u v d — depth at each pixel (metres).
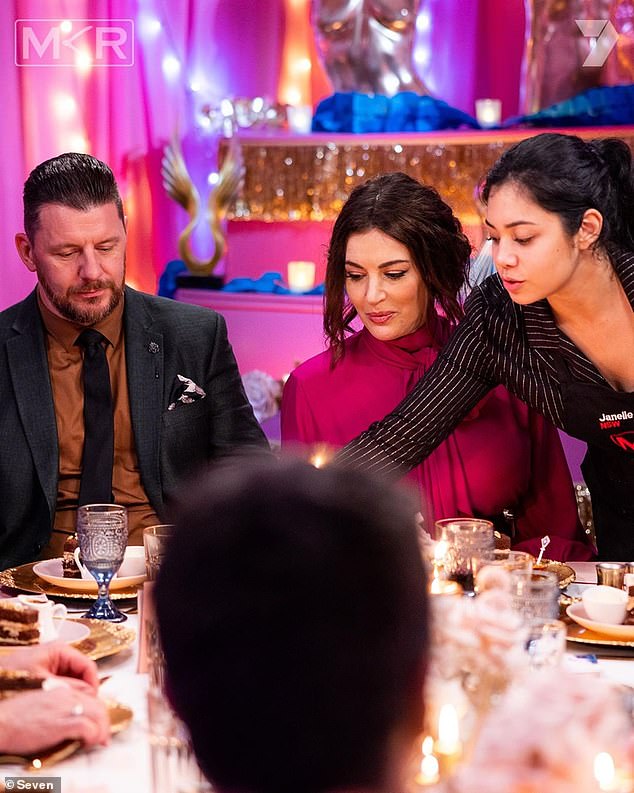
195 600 0.57
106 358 2.53
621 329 2.19
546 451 2.60
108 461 2.47
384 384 2.65
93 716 1.28
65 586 1.98
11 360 2.50
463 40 4.72
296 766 0.59
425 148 4.47
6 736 1.26
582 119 4.34
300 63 4.95
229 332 4.69
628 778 0.69
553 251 2.07
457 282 2.58
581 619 1.73
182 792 1.12
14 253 5.01
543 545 2.08
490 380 2.38
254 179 4.72
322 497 0.57
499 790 0.67
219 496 0.58
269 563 0.56
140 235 5.08
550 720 0.69
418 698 0.60
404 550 0.57
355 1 4.53
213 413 2.68
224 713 0.58
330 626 0.57
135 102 5.04
